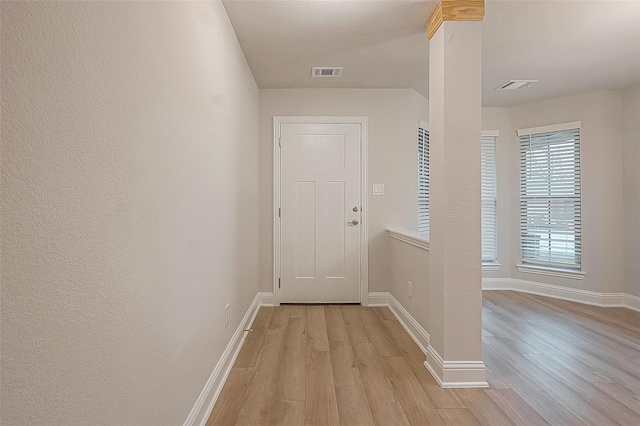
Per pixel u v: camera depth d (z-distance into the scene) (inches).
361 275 165.3
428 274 110.1
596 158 168.4
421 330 115.4
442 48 91.8
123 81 41.2
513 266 195.5
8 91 25.4
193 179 67.6
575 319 145.1
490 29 108.9
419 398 84.4
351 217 166.1
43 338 28.9
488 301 172.6
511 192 195.5
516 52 125.9
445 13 91.0
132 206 43.6
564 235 178.9
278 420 75.5
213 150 81.8
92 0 35.1
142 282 46.6
